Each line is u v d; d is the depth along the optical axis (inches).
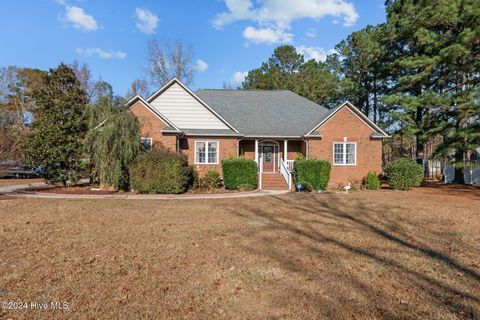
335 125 804.6
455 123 738.2
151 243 258.7
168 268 201.5
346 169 805.2
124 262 212.4
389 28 999.0
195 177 703.1
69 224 331.9
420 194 637.9
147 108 725.9
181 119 803.4
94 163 637.3
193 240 269.0
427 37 757.9
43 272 193.2
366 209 441.7
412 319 139.9
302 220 361.1
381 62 1080.2
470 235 294.0
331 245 256.2
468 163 735.1
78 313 143.4
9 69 1483.8
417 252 239.3
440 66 783.7
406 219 369.7
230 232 299.4
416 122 893.8
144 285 174.7
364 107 1427.2
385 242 267.1
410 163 753.0
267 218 371.6
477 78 740.7
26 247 246.4
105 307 149.0
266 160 913.5
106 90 625.6
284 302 154.9
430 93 725.9
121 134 594.2
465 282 182.4
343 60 1413.6
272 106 965.2
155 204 484.1
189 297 160.4
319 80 1471.5
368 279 185.2
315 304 152.9
